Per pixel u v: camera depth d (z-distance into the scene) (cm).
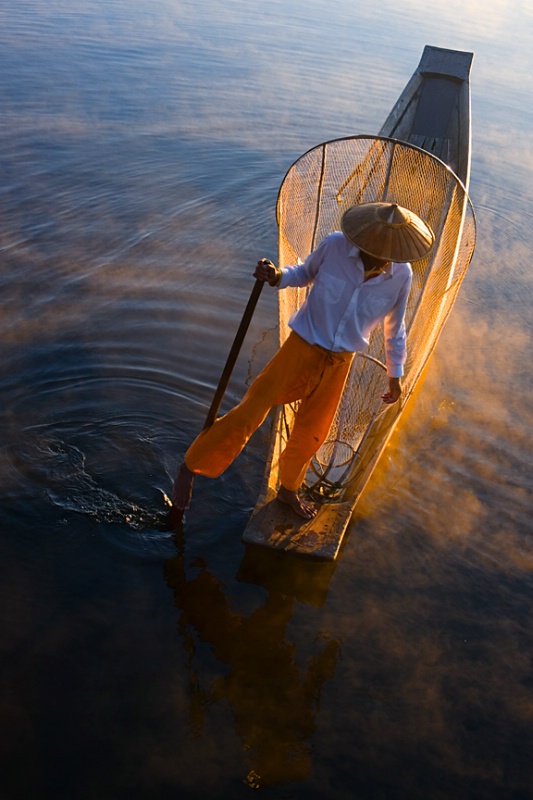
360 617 290
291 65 1138
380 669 271
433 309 392
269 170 743
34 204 620
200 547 314
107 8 1377
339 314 286
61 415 379
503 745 250
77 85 927
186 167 729
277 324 495
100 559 302
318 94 1007
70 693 250
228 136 821
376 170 428
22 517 316
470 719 257
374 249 268
